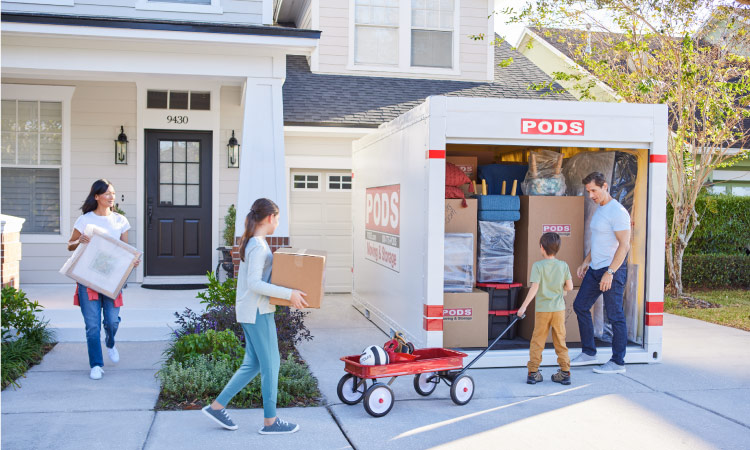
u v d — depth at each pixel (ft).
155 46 25.79
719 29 38.34
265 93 26.86
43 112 33.58
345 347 24.09
